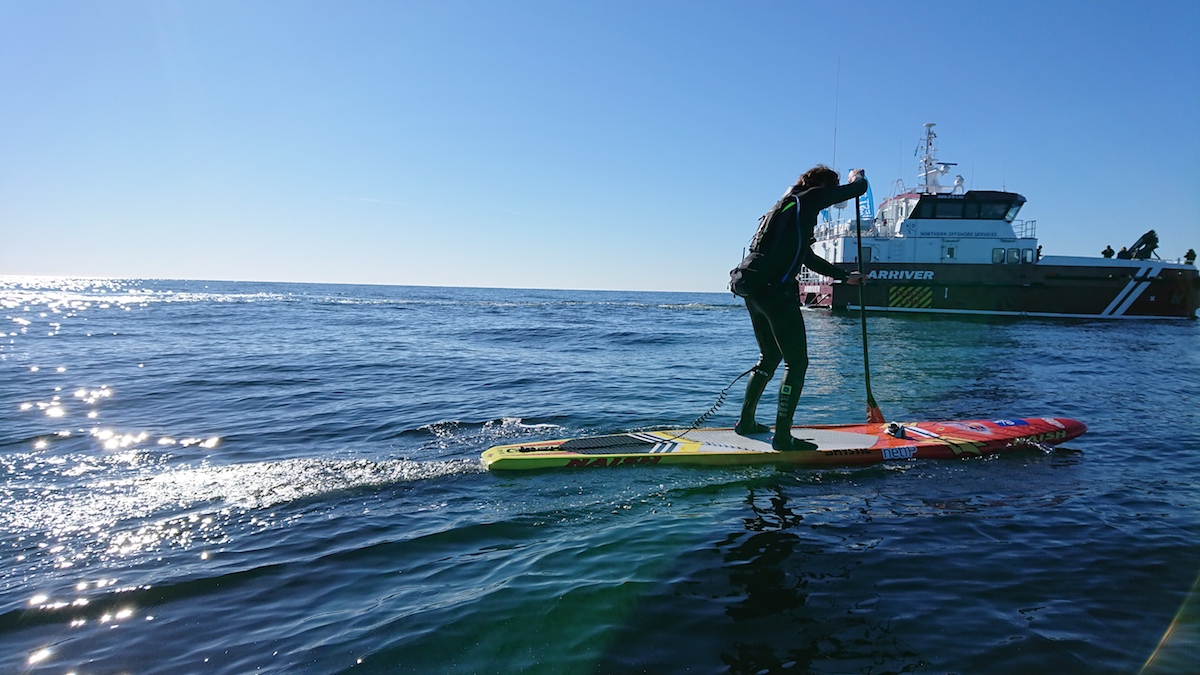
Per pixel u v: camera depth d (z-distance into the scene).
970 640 2.67
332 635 2.75
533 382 10.59
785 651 2.60
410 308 40.19
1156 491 4.73
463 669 2.49
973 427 6.21
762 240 5.41
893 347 17.09
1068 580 3.22
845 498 4.56
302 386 9.99
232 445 6.24
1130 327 26.00
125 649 2.67
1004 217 29.14
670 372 12.10
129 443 6.31
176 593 3.16
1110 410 8.30
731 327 25.70
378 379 10.81
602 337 20.44
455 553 3.62
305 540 3.80
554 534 3.89
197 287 115.19
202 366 12.43
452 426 7.11
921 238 29.41
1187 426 7.18
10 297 55.22
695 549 3.62
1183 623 2.79
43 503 4.47
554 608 2.94
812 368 12.70
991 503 4.45
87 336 19.25
